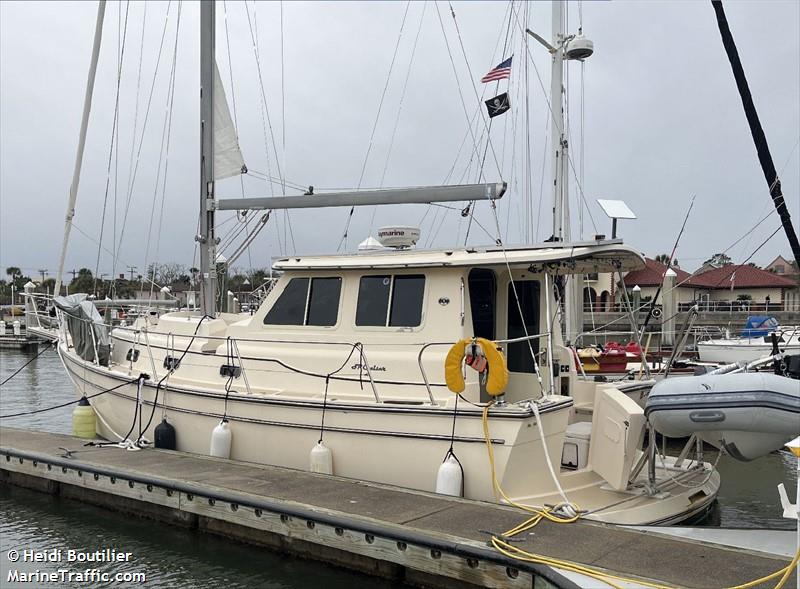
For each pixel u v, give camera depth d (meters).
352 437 7.29
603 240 6.74
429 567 5.42
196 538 7.14
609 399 6.73
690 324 7.60
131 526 7.61
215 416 8.41
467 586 5.33
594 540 5.35
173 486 7.19
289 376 8.25
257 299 11.91
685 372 15.65
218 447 8.18
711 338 23.70
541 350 7.81
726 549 5.14
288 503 6.36
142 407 9.37
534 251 7.06
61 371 26.66
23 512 8.20
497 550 5.14
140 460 8.26
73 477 8.24
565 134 15.51
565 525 5.71
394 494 6.59
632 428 6.32
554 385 7.81
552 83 15.72
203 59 10.83
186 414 8.77
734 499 9.73
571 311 12.98
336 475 7.37
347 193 8.95
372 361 7.69
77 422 10.34
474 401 7.09
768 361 6.82
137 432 9.48
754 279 36.00
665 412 5.75
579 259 6.98
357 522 5.83
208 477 7.36
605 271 7.75
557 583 4.62
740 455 5.70
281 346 8.42
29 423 15.60
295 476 7.28
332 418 7.41
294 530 6.25
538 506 6.21
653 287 32.78
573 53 15.62
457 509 6.10
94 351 10.66
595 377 9.00
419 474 6.86
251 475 7.38
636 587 4.48
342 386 7.86
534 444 6.48
